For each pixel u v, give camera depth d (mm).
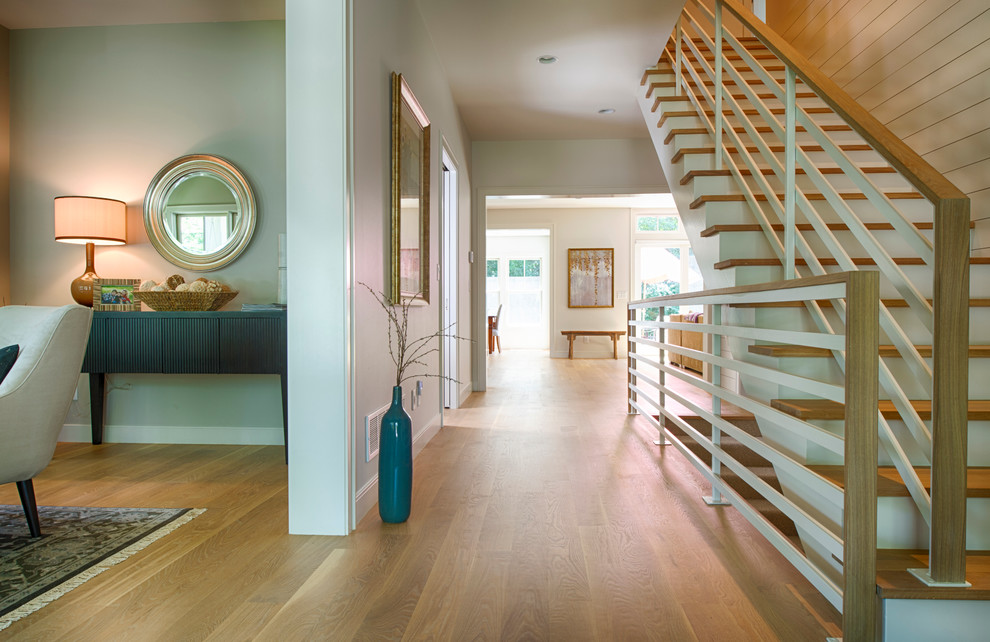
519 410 5004
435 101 4156
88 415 3908
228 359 3299
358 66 2357
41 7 3641
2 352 2150
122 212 3777
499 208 11047
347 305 2229
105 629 1525
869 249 1823
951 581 1364
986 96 2518
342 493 2211
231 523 2334
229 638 1485
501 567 1920
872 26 3395
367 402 2514
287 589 1760
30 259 3924
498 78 4633
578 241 10984
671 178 3877
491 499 2629
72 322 2221
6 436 2008
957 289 1309
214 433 3836
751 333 2037
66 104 3912
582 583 1805
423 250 3705
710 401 5082
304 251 2221
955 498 1357
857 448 1354
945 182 1355
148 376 3861
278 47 3834
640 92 4824
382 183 2775
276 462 3334
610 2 3496
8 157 3926
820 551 1769
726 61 3109
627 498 2639
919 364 1569
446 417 4691
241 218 3818
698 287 10906
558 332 11008
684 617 1599
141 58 3881
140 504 2572
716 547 2086
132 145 3885
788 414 1854
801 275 2633
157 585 1784
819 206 2984
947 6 2754
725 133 3633
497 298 13094
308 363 2221
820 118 3877
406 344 3244
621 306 10945
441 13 3627
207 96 3859
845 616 1369
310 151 2213
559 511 2471
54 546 2090
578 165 6184
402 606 1655
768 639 1488
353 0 2270
